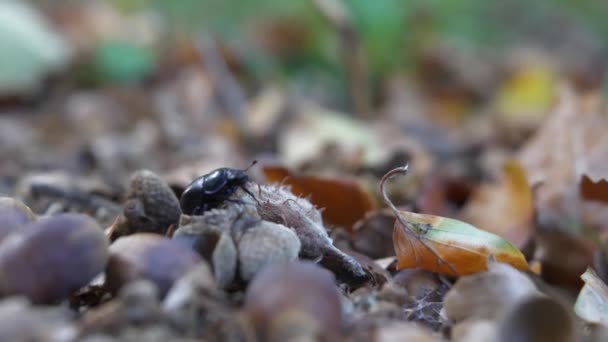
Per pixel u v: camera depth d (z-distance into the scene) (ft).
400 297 1.06
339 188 1.37
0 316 0.92
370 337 0.97
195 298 0.97
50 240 0.97
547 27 4.83
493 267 1.07
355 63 2.87
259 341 0.94
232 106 2.77
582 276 1.14
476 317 1.03
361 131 2.49
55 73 3.06
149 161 2.27
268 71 3.41
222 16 3.81
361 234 1.34
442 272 1.18
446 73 3.77
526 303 0.95
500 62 4.09
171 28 3.63
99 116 2.80
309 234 1.16
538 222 1.41
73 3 3.91
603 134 1.65
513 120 2.97
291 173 1.38
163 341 0.93
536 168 1.65
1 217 1.07
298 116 2.75
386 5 3.28
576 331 1.00
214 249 1.05
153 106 2.91
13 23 2.88
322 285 0.95
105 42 3.31
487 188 1.61
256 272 1.03
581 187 1.45
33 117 2.80
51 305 0.98
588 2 5.05
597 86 3.67
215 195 1.18
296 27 3.66
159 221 1.15
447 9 4.17
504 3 4.86
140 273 0.99
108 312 0.95
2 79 2.81
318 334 0.93
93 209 1.52
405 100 3.27
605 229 1.42
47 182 1.58
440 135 2.83
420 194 1.67
